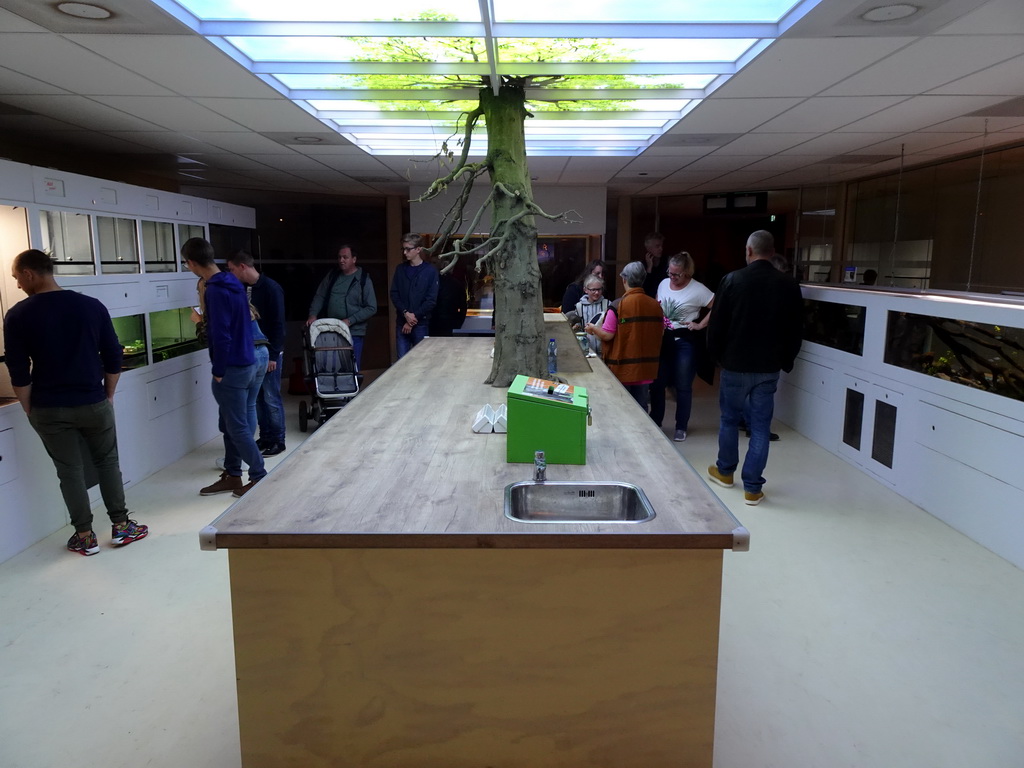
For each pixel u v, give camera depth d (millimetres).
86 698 2414
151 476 4773
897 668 2564
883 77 3424
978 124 4609
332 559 1724
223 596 3113
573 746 1836
